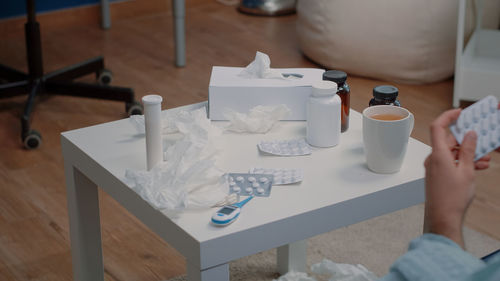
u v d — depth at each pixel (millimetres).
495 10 2902
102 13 3568
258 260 1669
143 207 1079
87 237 1384
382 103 1266
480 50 2773
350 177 1144
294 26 3697
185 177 1049
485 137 733
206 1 4070
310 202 1056
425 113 2572
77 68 2660
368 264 1653
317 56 3021
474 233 1796
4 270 1641
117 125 1358
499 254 794
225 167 1182
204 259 961
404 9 2723
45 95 2715
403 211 1894
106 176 1178
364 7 2771
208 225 990
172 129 1322
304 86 1369
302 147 1254
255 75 1440
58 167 2160
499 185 2045
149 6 3852
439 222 614
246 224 990
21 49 3283
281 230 1013
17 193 2000
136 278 1618
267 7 3854
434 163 629
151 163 1154
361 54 2850
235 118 1326
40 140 2264
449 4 2736
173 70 3023
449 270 562
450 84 2865
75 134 1312
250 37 3492
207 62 3119
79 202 1343
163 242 1775
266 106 1359
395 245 1735
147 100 1114
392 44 2779
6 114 2549
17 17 3467
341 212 1068
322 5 2891
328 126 1243
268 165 1189
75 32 3541
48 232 1805
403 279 584
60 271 1641
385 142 1119
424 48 2777
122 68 3039
